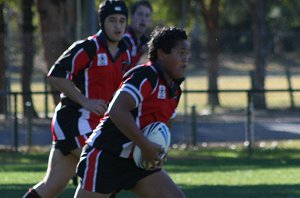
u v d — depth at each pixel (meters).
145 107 14.84
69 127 19.00
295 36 84.75
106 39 19.48
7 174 34.22
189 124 53.16
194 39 86.44
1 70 56.16
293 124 58.75
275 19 138.50
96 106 18.58
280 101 88.00
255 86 75.31
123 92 14.40
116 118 14.35
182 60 14.80
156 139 14.67
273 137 52.81
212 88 73.50
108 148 15.05
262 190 27.78
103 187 15.15
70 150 19.03
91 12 43.00
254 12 79.19
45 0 64.50
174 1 86.88
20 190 27.61
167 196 15.18
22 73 65.06
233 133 52.47
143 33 26.36
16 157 42.84
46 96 50.12
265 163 40.50
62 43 58.31
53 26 64.50
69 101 19.22
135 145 14.86
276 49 98.25
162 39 14.78
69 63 19.03
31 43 64.94
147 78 14.55
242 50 96.69
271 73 96.50
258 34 78.50
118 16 19.34
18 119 48.12
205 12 83.31
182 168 37.59
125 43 19.92
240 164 40.06
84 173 15.28
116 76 19.67
